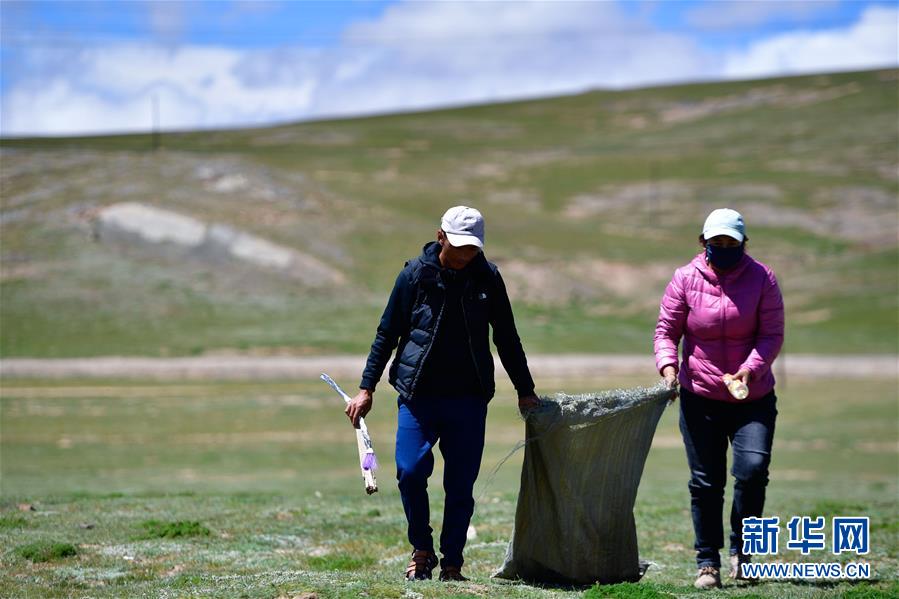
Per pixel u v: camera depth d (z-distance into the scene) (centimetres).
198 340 9006
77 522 1568
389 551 1383
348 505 1936
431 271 1071
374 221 13112
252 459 4672
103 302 9931
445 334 1072
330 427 5681
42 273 10512
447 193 15975
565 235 13775
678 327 1217
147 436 5291
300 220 12600
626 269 12562
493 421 5925
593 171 19425
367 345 9106
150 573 1156
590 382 7644
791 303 11725
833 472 4447
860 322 10812
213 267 11194
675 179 18362
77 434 5291
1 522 1532
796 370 8362
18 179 13262
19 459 4522
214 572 1160
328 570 1191
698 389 1197
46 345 8631
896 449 5172
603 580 1152
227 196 13112
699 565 1205
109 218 11644
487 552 1400
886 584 1189
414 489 1083
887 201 15988
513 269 12075
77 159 14338
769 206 15975
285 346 8931
